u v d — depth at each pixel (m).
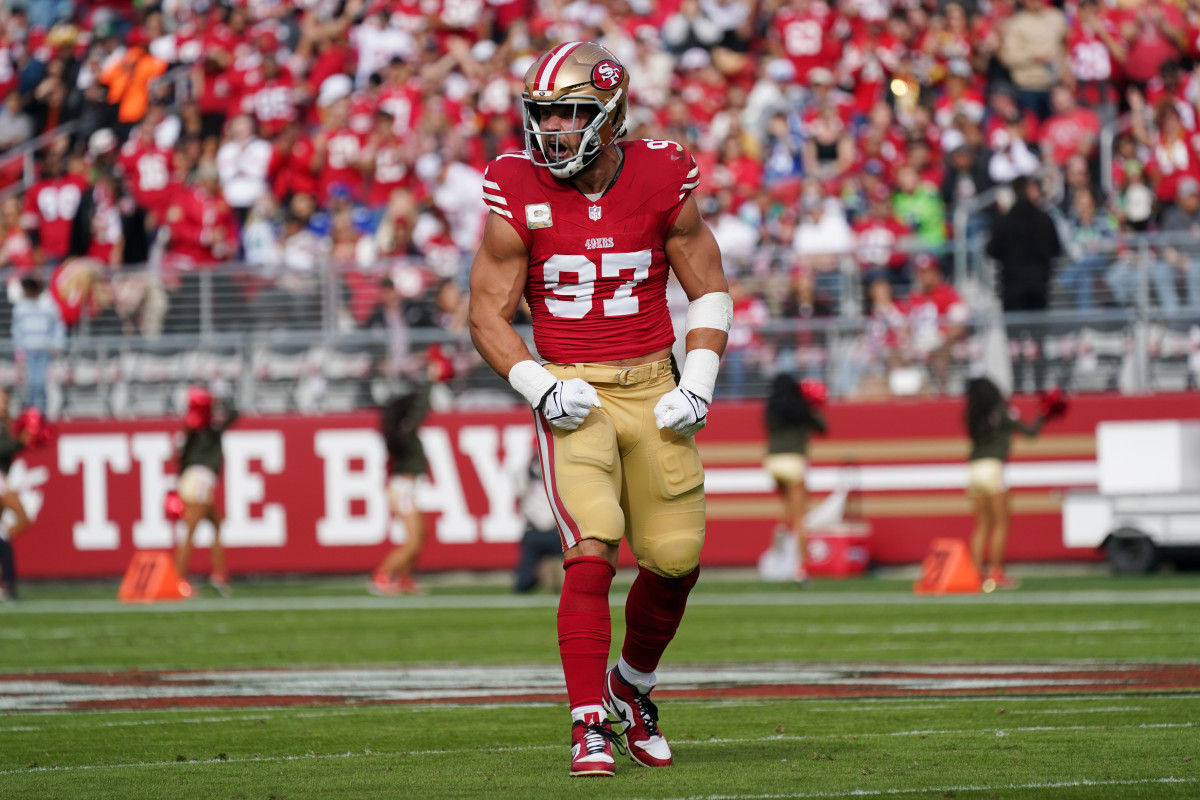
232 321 57.94
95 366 58.28
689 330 17.31
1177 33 70.19
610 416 16.92
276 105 71.56
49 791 15.65
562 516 16.53
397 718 21.61
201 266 58.81
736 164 66.69
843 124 69.12
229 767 17.28
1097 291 55.25
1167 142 63.22
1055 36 68.94
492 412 56.22
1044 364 55.06
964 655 29.72
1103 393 54.50
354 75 73.25
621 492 17.09
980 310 56.66
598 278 16.86
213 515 52.22
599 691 16.39
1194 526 51.91
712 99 71.19
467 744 18.97
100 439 57.31
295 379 57.59
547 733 19.86
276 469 56.72
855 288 57.22
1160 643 31.30
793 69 71.44
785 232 62.09
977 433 48.72
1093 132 65.31
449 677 27.36
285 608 45.94
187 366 57.84
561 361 17.03
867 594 47.12
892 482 55.50
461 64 72.25
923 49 70.31
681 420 16.62
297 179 67.88
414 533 51.69
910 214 61.59
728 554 56.03
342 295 57.75
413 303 57.91
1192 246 54.84
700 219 17.38
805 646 32.09
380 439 56.22
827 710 21.80
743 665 28.62
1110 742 18.05
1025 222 55.34
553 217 16.83
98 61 76.56
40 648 34.28
